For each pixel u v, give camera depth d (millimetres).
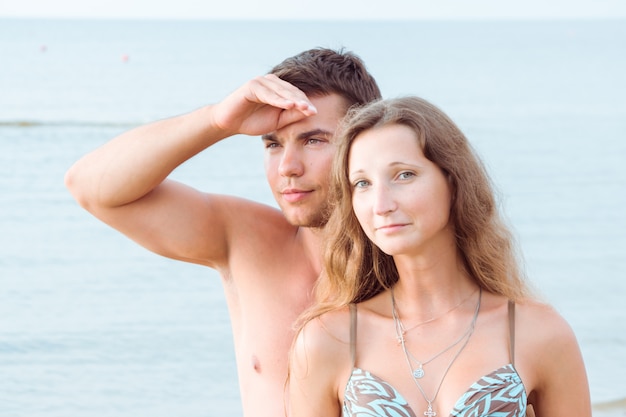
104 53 61094
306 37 104875
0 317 11180
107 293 12133
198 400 9180
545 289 13023
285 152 3520
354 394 2920
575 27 176125
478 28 163625
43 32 102562
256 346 3727
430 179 2902
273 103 3355
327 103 3574
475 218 3004
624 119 32938
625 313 11750
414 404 2879
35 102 29719
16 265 13133
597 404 8383
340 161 3016
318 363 3037
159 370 9812
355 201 2969
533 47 89875
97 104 30578
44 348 10336
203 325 11047
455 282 3055
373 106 2998
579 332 10898
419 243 2893
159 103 32406
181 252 3807
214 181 18703
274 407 3611
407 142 2900
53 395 9289
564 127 30984
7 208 15906
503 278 3082
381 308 3098
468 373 2891
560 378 3025
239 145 21312
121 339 10594
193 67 49250
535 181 21859
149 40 86875
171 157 3572
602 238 16344
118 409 9031
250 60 57125
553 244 15945
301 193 3521
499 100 39281
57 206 16156
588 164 24094
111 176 3613
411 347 2975
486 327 2990
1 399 9172
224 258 3895
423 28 157750
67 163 19734
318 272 3760
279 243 3838
